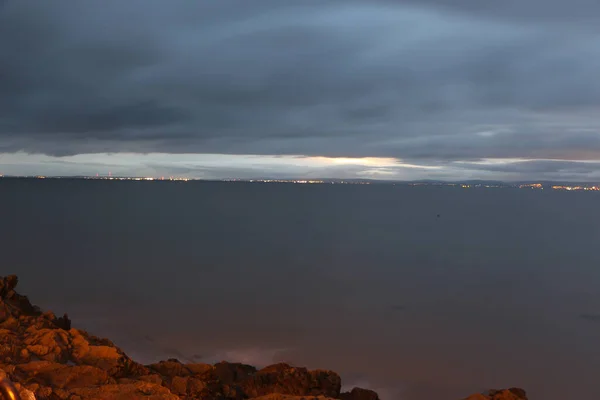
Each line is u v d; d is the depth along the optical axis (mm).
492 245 130875
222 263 88875
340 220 193500
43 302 50031
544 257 111375
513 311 61844
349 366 38594
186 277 72875
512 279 84375
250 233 141250
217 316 50250
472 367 40688
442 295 70000
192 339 40594
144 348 36812
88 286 60125
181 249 103625
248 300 60156
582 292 74562
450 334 50375
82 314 46156
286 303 59844
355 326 51094
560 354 45406
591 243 139125
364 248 118688
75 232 121812
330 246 120312
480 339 49188
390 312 58344
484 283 80125
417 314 58188
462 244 131500
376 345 44500
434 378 37500
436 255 110875
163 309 51250
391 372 37625
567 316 60000
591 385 38375
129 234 124625
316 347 42656
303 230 154125
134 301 53969
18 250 88562
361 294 68125
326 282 75938
